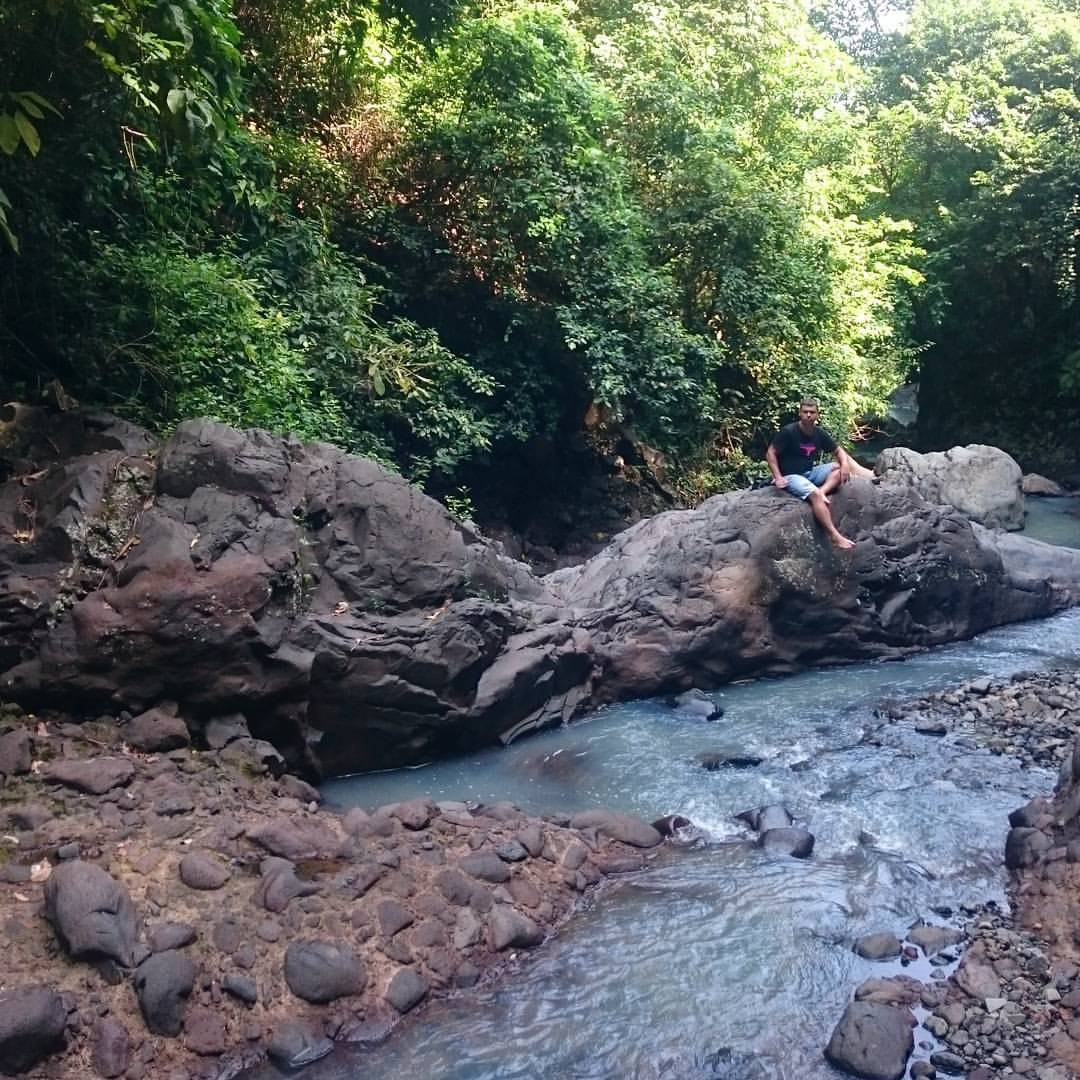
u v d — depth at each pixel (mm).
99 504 6535
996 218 20453
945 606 9750
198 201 9484
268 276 10242
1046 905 5055
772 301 14164
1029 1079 3982
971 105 21891
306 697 6652
